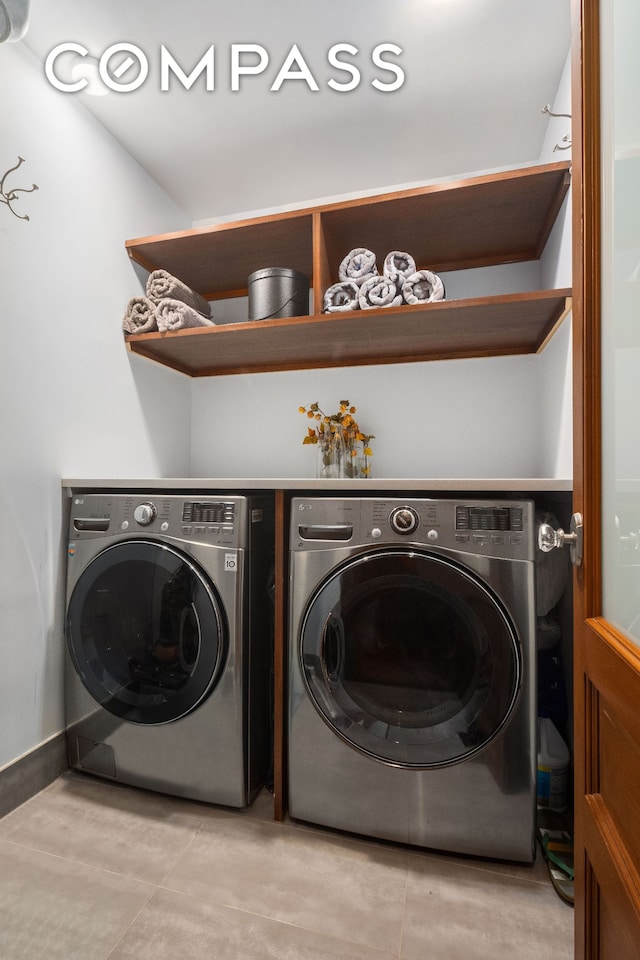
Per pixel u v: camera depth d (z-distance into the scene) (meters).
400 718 1.22
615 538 0.71
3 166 1.39
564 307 1.53
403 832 1.21
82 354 1.70
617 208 0.70
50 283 1.56
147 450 2.07
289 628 1.32
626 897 0.60
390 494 1.45
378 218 1.77
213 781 1.36
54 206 1.58
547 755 1.35
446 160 1.98
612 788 0.69
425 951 0.96
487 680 1.15
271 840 1.26
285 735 1.38
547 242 1.86
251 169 2.04
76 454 1.66
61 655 1.57
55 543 1.56
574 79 0.83
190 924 1.01
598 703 0.75
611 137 0.71
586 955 0.76
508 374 2.02
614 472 0.72
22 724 1.41
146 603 1.46
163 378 2.20
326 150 1.92
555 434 1.71
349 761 1.25
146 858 1.19
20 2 1.11
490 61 1.52
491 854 1.16
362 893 1.09
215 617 1.34
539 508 1.78
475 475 2.04
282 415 2.30
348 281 1.72
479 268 2.07
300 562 1.29
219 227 1.83
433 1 1.34
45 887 1.10
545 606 1.45
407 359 2.12
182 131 1.83
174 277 2.00
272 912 1.04
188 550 1.38
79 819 1.33
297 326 1.77
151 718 1.41
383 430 2.15
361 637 1.25
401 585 1.22
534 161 1.96
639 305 0.63
